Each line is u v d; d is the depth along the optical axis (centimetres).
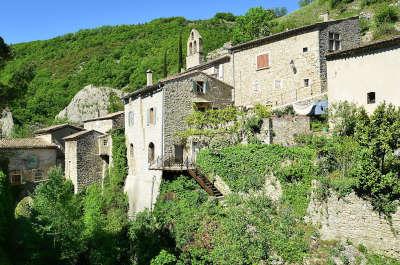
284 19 8106
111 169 4541
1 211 3052
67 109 7844
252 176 3084
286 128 3362
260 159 3088
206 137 3619
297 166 2859
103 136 4716
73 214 3622
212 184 3312
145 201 3844
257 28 6781
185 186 3388
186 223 3072
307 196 2789
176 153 3744
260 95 4378
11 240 3216
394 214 2411
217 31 9244
